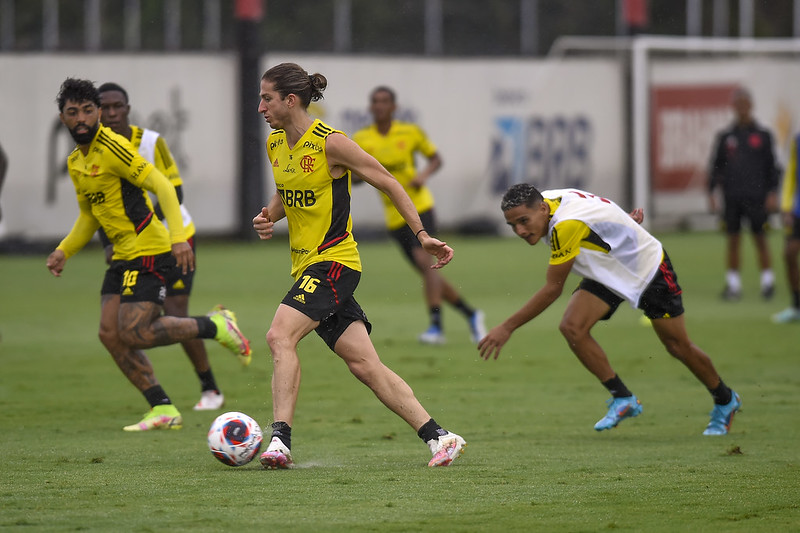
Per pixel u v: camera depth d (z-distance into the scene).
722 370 33.12
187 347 27.17
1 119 69.62
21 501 17.03
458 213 82.12
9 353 36.62
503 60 81.75
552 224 22.52
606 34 111.75
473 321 39.81
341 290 19.70
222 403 27.92
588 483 18.55
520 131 82.38
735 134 50.28
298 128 19.69
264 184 77.38
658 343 39.22
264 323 42.50
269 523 15.61
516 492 17.78
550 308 49.53
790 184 43.75
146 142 26.84
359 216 80.19
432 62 79.94
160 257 24.59
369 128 40.38
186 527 15.35
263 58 75.75
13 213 70.44
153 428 24.64
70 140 71.00
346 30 103.00
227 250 74.19
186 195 75.12
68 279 59.44
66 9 100.75
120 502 16.95
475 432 24.41
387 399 20.14
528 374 33.12
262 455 19.48
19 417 26.12
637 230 23.20
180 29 100.69
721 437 23.67
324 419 26.11
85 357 35.91
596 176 83.62
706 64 83.44
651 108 82.50
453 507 16.70
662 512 16.42
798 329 42.03
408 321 45.47
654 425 25.30
